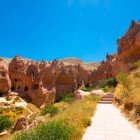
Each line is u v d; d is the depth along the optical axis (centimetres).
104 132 1231
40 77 8788
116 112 1914
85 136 1148
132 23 5744
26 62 9700
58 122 1092
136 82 2211
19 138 1032
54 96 8525
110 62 8562
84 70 9850
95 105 2333
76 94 3738
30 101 8450
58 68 9238
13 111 6400
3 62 8900
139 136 1143
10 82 8388
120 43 5972
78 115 1498
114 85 5734
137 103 1575
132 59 5406
